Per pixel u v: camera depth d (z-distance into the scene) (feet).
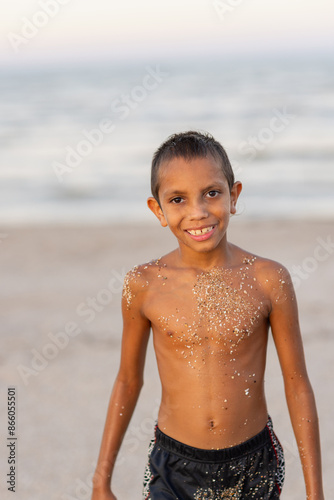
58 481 12.08
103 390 15.85
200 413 7.13
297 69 225.76
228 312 7.11
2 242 33.17
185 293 7.27
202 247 6.93
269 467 7.29
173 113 109.70
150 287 7.46
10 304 22.81
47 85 211.41
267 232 33.19
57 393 15.79
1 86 216.74
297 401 7.38
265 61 322.34
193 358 7.13
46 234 34.81
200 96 138.21
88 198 49.11
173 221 6.98
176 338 7.19
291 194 46.93
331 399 14.83
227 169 7.14
